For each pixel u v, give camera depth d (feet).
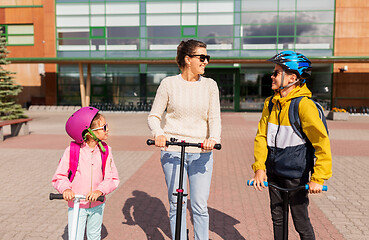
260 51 88.33
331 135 42.19
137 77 93.04
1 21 94.58
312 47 86.84
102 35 92.12
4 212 14.44
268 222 13.37
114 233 12.19
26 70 98.02
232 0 87.92
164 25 90.48
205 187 9.34
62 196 7.77
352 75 85.81
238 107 90.68
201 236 9.55
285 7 86.79
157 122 9.28
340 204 15.71
